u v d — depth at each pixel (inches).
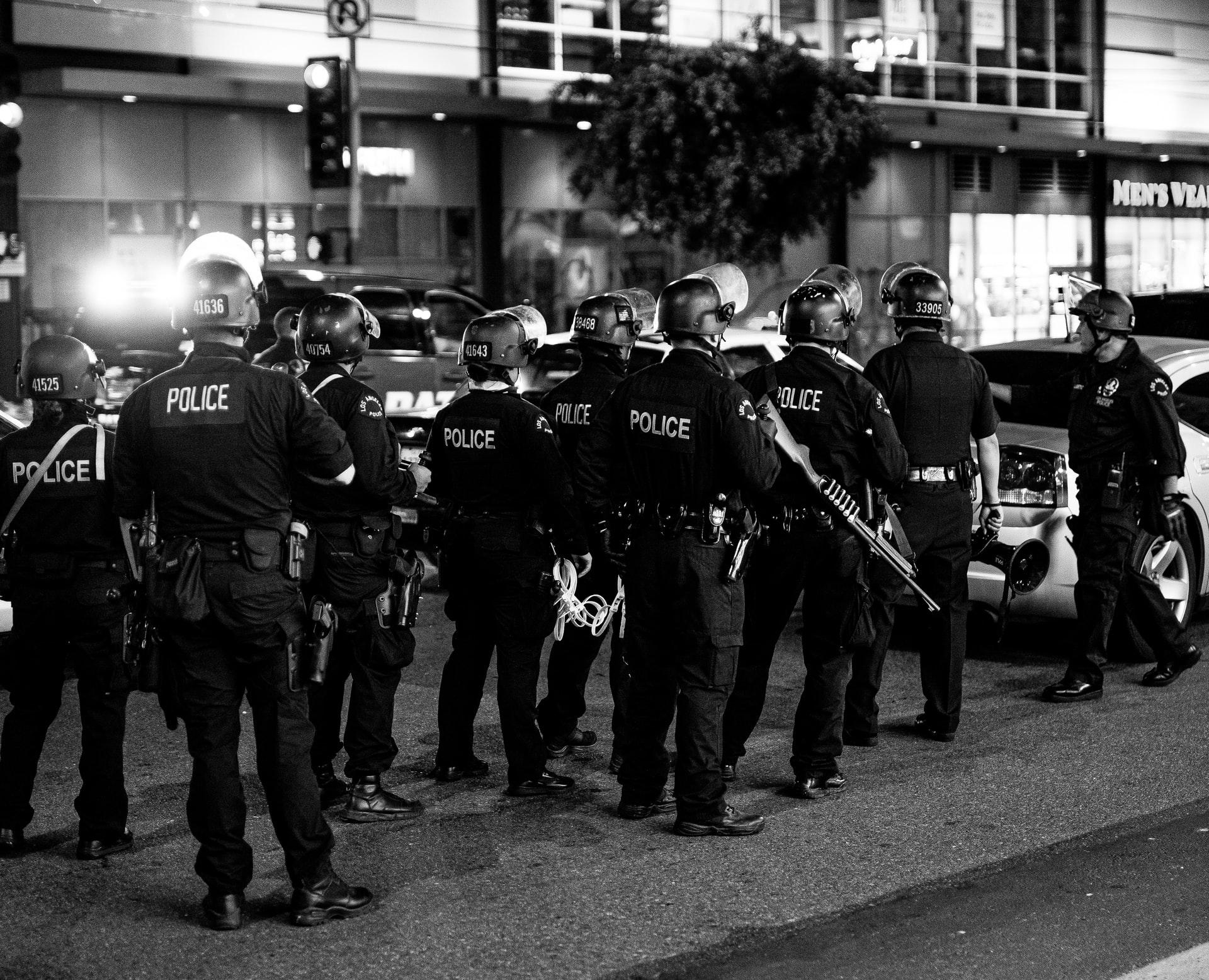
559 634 264.2
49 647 232.2
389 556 247.8
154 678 205.9
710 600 234.8
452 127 1060.5
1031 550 344.5
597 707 328.2
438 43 1035.3
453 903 214.1
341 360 246.1
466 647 269.7
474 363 258.8
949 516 287.0
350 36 847.1
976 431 293.9
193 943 201.2
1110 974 188.1
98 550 227.6
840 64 960.3
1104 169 1480.1
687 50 951.6
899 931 203.3
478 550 257.1
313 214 1001.5
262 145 975.0
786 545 254.8
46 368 225.9
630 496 241.6
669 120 920.3
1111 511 318.7
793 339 259.4
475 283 1082.7
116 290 603.5
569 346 478.9
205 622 200.7
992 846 236.2
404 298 637.3
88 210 908.6
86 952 198.7
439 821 251.6
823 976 189.3
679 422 231.6
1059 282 352.5
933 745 293.1
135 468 205.6
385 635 248.4
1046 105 1418.6
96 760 232.2
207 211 955.3
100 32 896.9
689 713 239.0
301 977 189.9
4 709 318.0
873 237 1298.0
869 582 267.4
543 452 252.1
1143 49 1503.4
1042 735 299.1
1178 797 259.6
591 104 997.2
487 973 190.5
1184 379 378.3
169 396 203.3
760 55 946.7
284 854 219.6
